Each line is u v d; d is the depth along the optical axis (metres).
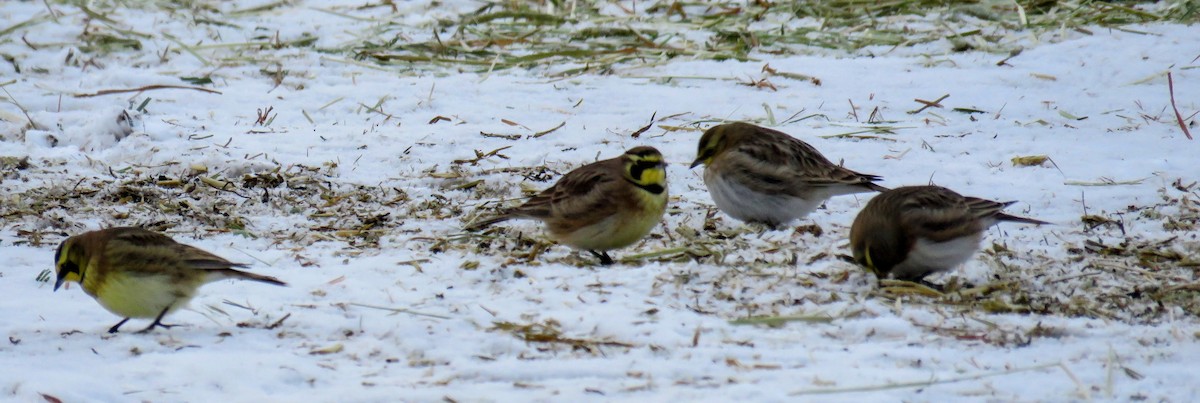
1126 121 17.56
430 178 15.88
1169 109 17.95
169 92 19.23
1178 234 13.43
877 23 21.97
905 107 18.36
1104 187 15.12
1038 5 22.30
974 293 11.29
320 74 20.27
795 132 17.41
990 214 11.91
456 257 12.66
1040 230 13.62
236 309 10.92
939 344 9.88
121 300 10.27
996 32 21.33
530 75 20.23
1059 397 8.74
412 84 19.72
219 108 18.61
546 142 17.20
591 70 20.22
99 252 10.20
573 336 10.13
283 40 22.05
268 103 18.89
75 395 8.70
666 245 13.30
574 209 12.45
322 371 9.32
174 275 10.31
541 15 22.59
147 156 16.59
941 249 11.56
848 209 14.95
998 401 8.66
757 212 14.26
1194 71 19.30
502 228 13.88
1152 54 20.05
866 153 16.58
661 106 18.59
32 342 10.05
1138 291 11.27
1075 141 16.88
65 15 23.08
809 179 14.06
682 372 9.25
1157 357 9.51
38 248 13.03
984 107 18.28
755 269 12.04
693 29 21.94
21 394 8.77
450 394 8.80
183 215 14.35
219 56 21.17
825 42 21.17
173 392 8.87
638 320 10.42
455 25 22.59
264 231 13.77
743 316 10.62
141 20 23.03
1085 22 21.45
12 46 21.34
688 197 15.36
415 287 11.55
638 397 8.76
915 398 8.72
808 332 10.19
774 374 9.19
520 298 11.15
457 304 10.97
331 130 17.69
